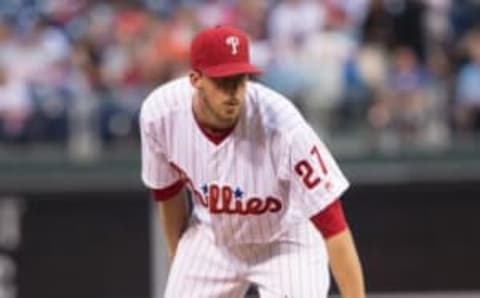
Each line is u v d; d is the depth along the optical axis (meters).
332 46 45.44
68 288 40.56
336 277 20.09
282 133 20.05
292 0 47.56
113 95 43.59
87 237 40.69
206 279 22.00
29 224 40.84
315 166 19.89
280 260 21.45
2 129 43.81
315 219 20.02
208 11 49.25
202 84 19.50
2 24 49.59
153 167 21.55
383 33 45.16
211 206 21.09
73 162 41.16
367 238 40.38
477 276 40.25
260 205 20.78
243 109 20.23
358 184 40.47
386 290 40.25
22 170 41.06
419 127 42.47
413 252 40.31
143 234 40.53
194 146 20.70
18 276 40.66
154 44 47.00
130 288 40.44
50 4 50.91
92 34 48.03
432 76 44.16
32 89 45.00
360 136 42.03
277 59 45.94
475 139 42.41
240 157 20.47
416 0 45.00
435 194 40.47
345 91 43.44
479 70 44.75
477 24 46.22
